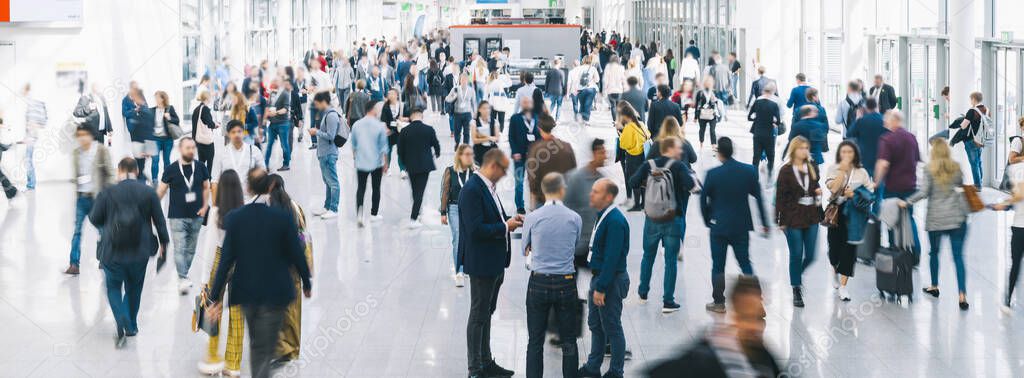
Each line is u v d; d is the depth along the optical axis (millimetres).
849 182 9625
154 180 15742
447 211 10438
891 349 8344
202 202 9992
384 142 13508
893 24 19609
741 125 24781
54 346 8555
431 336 8781
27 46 17078
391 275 10867
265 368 7035
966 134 14602
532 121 13703
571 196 8883
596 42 37469
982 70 15609
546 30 36594
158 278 10656
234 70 28281
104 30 17469
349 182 17000
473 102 20094
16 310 9609
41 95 17141
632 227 13148
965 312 9336
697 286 10352
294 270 8008
